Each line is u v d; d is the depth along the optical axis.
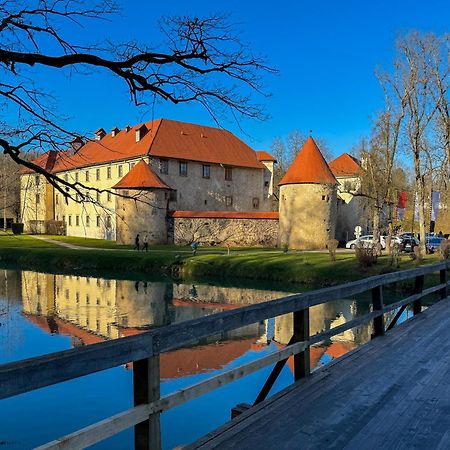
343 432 3.53
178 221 43.50
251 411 3.91
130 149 49.50
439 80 28.83
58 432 8.00
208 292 24.19
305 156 41.62
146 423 2.82
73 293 24.52
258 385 9.92
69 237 54.25
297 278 26.02
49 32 6.34
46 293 24.58
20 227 55.12
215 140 54.78
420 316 8.47
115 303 21.77
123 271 32.75
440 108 29.53
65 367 2.25
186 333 3.08
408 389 4.54
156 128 50.53
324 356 11.84
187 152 50.06
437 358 5.70
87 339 15.39
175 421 8.36
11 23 6.18
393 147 31.08
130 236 43.28
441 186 40.50
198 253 35.00
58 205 61.53
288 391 4.38
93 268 34.00
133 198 8.27
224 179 53.00
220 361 12.02
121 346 2.56
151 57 6.16
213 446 3.24
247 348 13.23
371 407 4.05
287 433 3.49
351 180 52.50
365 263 24.72
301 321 4.70
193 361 12.01
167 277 30.06
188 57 6.24
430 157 33.91
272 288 24.70
